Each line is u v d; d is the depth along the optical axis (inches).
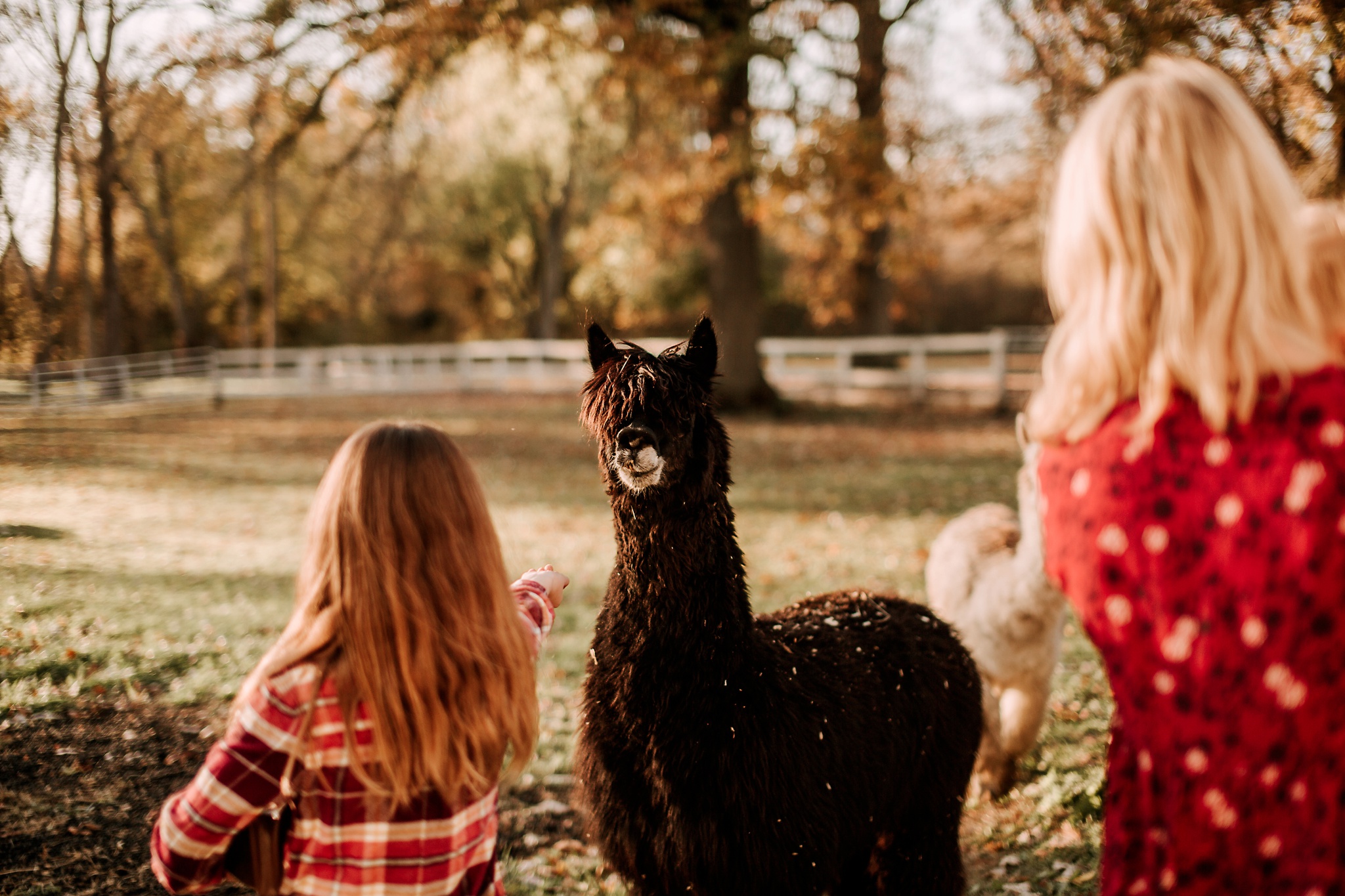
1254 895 48.6
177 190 365.4
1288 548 45.6
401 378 1010.7
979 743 130.3
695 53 569.3
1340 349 61.6
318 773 56.9
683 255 1390.3
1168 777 49.8
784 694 100.2
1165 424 48.5
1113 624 50.5
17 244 211.8
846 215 623.5
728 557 98.4
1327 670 46.3
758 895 95.3
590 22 584.1
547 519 382.9
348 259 1268.5
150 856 125.7
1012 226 856.3
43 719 154.6
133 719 161.9
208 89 341.7
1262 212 47.7
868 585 275.6
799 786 97.0
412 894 57.5
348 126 544.1
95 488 323.6
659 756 94.5
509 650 61.9
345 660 57.3
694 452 96.1
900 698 114.7
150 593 231.3
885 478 448.1
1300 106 175.8
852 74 612.1
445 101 553.0
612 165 741.3
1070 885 130.0
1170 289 47.6
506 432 654.5
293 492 420.8
